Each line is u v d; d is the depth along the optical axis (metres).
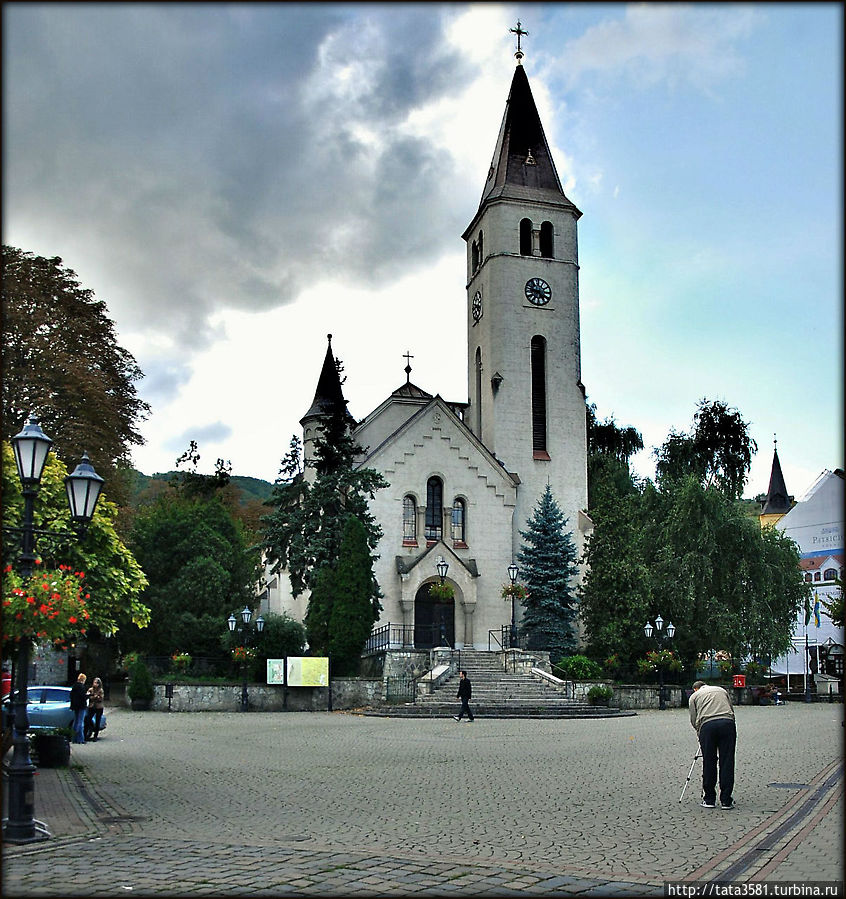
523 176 59.88
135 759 21.52
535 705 38.06
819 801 13.95
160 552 51.34
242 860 10.21
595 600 48.75
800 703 49.00
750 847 10.66
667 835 11.57
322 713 39.06
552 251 59.12
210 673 44.28
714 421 65.31
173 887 8.96
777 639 47.72
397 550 51.28
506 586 50.94
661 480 56.62
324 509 47.78
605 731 29.34
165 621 48.78
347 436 49.06
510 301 57.59
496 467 53.88
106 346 41.94
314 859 10.24
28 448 13.29
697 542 47.75
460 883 9.10
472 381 60.69
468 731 29.59
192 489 86.12
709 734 13.84
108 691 47.00
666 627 47.03
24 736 12.03
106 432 39.12
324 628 44.03
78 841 11.46
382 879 9.28
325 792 16.00
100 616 18.77
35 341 38.25
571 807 14.05
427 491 52.69
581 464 56.94
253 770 19.33
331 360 60.25
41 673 50.34
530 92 62.28
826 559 63.53
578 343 58.59
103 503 18.78
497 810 13.87
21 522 17.12
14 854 10.67
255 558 56.78
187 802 14.89
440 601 50.97
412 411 58.75
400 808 14.16
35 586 13.30
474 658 45.28
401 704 39.56
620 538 49.44
